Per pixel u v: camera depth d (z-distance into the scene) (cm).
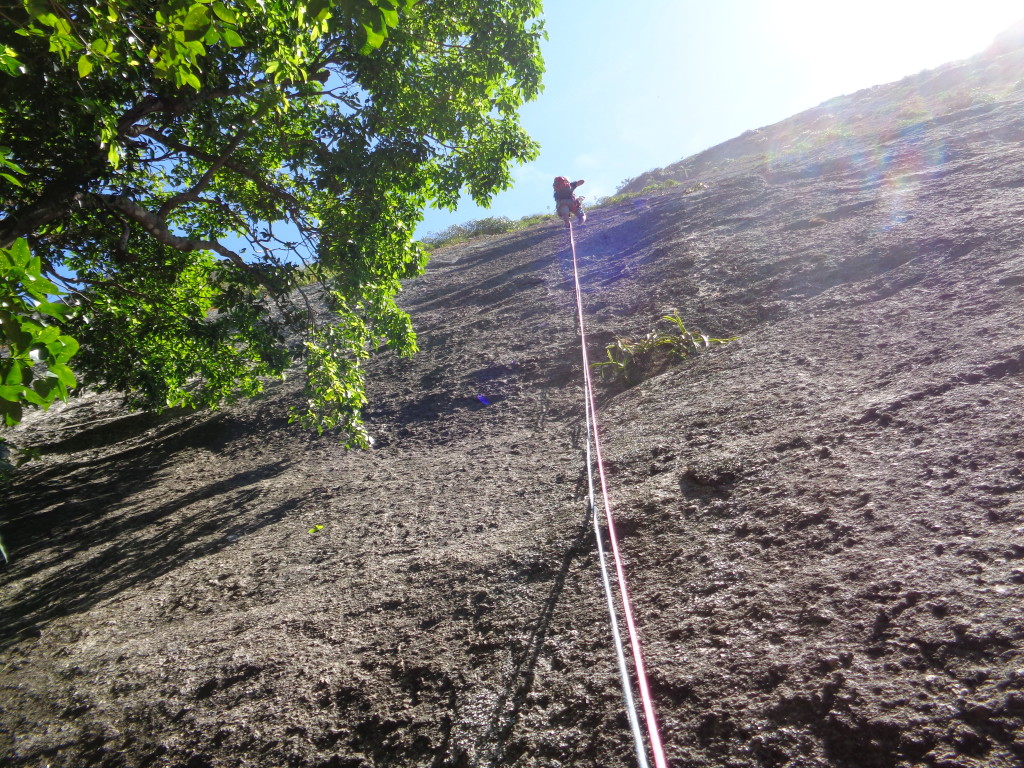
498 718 222
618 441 464
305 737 245
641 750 153
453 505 470
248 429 942
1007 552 199
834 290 584
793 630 206
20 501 845
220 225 663
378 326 655
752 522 279
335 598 362
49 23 218
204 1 217
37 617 486
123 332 732
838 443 313
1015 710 150
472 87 588
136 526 664
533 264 1362
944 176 798
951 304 434
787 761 164
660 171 2677
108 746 281
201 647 350
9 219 384
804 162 1330
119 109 430
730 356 533
